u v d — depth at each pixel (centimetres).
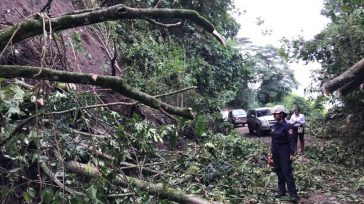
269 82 3691
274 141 695
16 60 477
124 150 407
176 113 255
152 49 989
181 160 653
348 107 1199
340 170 984
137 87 816
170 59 1034
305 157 1134
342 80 500
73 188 374
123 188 439
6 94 320
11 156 366
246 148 983
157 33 1148
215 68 1429
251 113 2052
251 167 816
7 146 356
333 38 1156
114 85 247
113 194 403
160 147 732
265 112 1973
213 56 1447
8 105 312
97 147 427
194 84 1205
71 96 394
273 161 705
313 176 866
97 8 274
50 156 411
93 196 345
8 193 353
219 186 641
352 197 730
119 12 249
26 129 373
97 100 469
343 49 1148
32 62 493
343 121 1347
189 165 654
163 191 456
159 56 1012
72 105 397
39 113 314
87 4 815
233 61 1575
